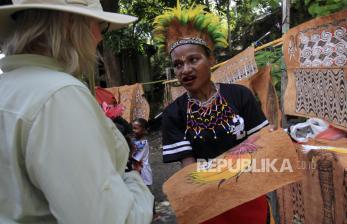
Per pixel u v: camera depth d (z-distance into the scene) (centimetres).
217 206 134
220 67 394
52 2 104
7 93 102
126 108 607
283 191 259
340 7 253
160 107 1205
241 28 945
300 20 527
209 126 188
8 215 101
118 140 113
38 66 106
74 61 107
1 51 119
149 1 1084
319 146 217
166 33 211
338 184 179
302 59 243
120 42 1067
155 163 757
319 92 226
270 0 313
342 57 201
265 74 299
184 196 142
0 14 107
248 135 191
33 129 93
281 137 146
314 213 208
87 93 102
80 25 109
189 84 190
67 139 92
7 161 98
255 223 177
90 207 91
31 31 105
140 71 1296
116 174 100
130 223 97
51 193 91
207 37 203
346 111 200
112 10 984
